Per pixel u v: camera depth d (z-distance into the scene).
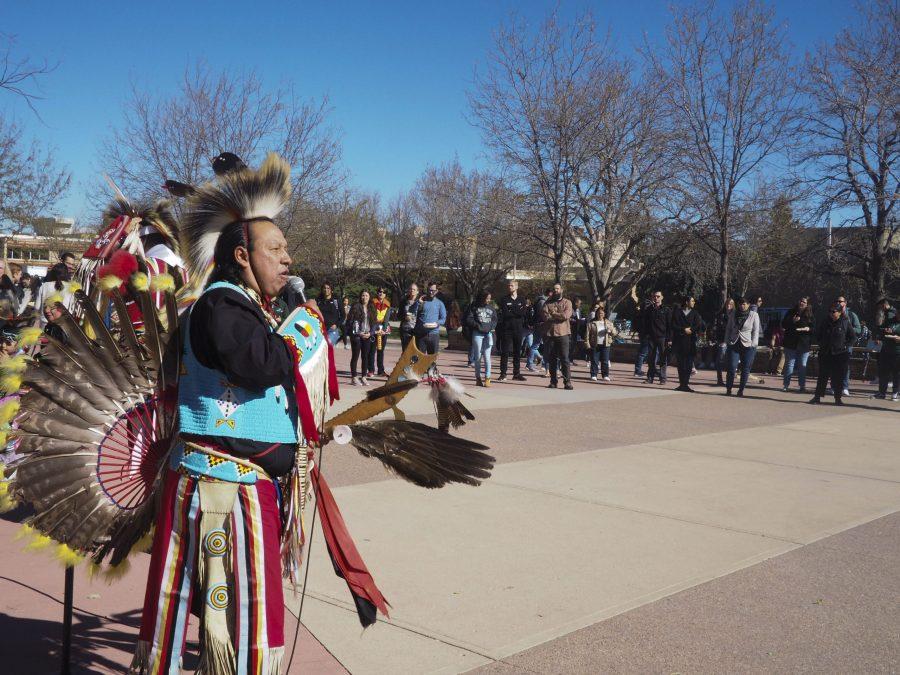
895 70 22.02
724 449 9.05
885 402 14.56
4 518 5.36
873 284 23.48
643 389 15.59
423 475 3.10
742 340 14.77
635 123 24.34
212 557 2.43
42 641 3.51
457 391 3.12
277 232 2.63
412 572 4.64
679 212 24.84
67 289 2.65
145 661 2.44
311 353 2.61
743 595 4.48
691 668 3.55
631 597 4.39
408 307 14.48
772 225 26.45
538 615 4.08
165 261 3.68
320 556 4.86
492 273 45.06
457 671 3.43
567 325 14.95
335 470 7.27
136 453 2.73
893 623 4.14
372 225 47.56
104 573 2.81
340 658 3.51
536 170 24.20
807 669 3.58
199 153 20.20
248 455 2.50
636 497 6.63
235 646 2.39
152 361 2.66
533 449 8.63
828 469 8.11
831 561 5.14
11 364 2.52
